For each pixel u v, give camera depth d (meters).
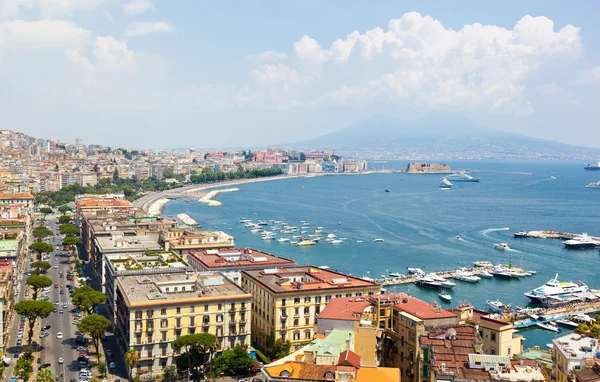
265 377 149.12
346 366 145.75
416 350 170.12
